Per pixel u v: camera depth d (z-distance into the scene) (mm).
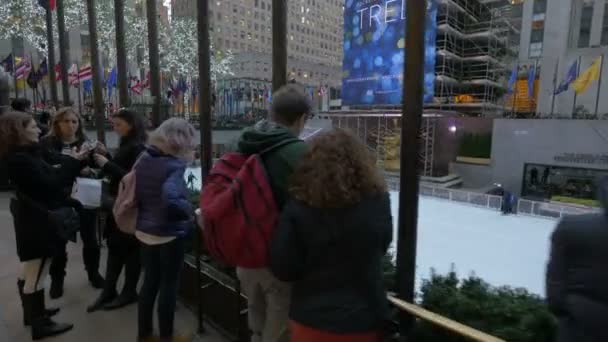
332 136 1392
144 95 22109
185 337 2758
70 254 4441
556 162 24922
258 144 1557
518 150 26469
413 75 1833
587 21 40750
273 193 1510
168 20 35719
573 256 1101
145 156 2475
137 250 3242
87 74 16125
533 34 42938
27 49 28578
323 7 83875
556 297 1127
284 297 1638
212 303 2945
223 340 2764
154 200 2445
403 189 1941
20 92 22250
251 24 63625
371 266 1358
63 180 2781
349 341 1313
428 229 16438
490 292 2010
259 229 1479
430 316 1730
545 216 18188
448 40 37562
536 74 36469
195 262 3160
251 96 41469
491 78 41188
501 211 19125
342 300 1326
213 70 41031
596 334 1018
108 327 2947
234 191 1494
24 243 2646
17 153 2588
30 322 2764
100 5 28141
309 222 1331
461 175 29516
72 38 30406
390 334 1867
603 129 23219
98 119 5465
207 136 3238
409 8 1803
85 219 3533
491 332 1700
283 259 1360
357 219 1315
